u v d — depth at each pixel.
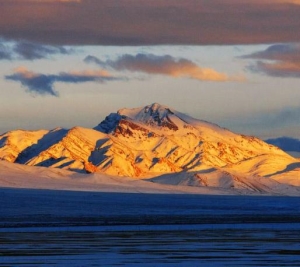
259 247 171.75
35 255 156.25
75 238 195.12
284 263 144.12
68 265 141.62
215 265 141.75
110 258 151.75
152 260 149.00
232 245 176.50
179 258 151.88
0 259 149.75
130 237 198.38
